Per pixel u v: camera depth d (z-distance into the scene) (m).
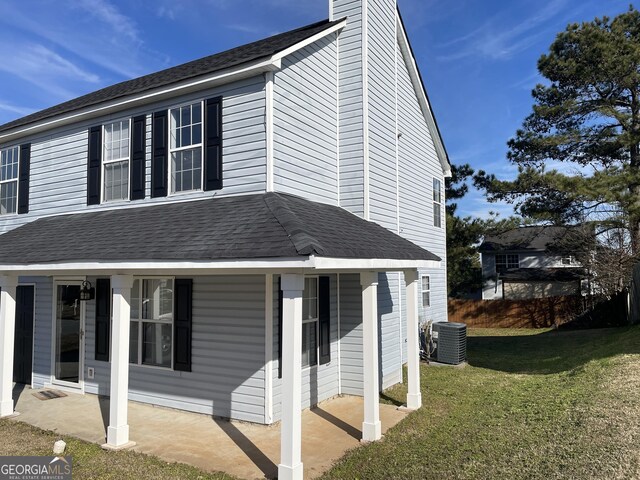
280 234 5.21
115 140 9.17
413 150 12.58
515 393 8.34
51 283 9.60
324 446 6.01
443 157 15.09
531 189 20.45
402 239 8.52
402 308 10.77
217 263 5.09
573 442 5.20
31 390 9.27
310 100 8.36
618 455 4.61
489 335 20.66
